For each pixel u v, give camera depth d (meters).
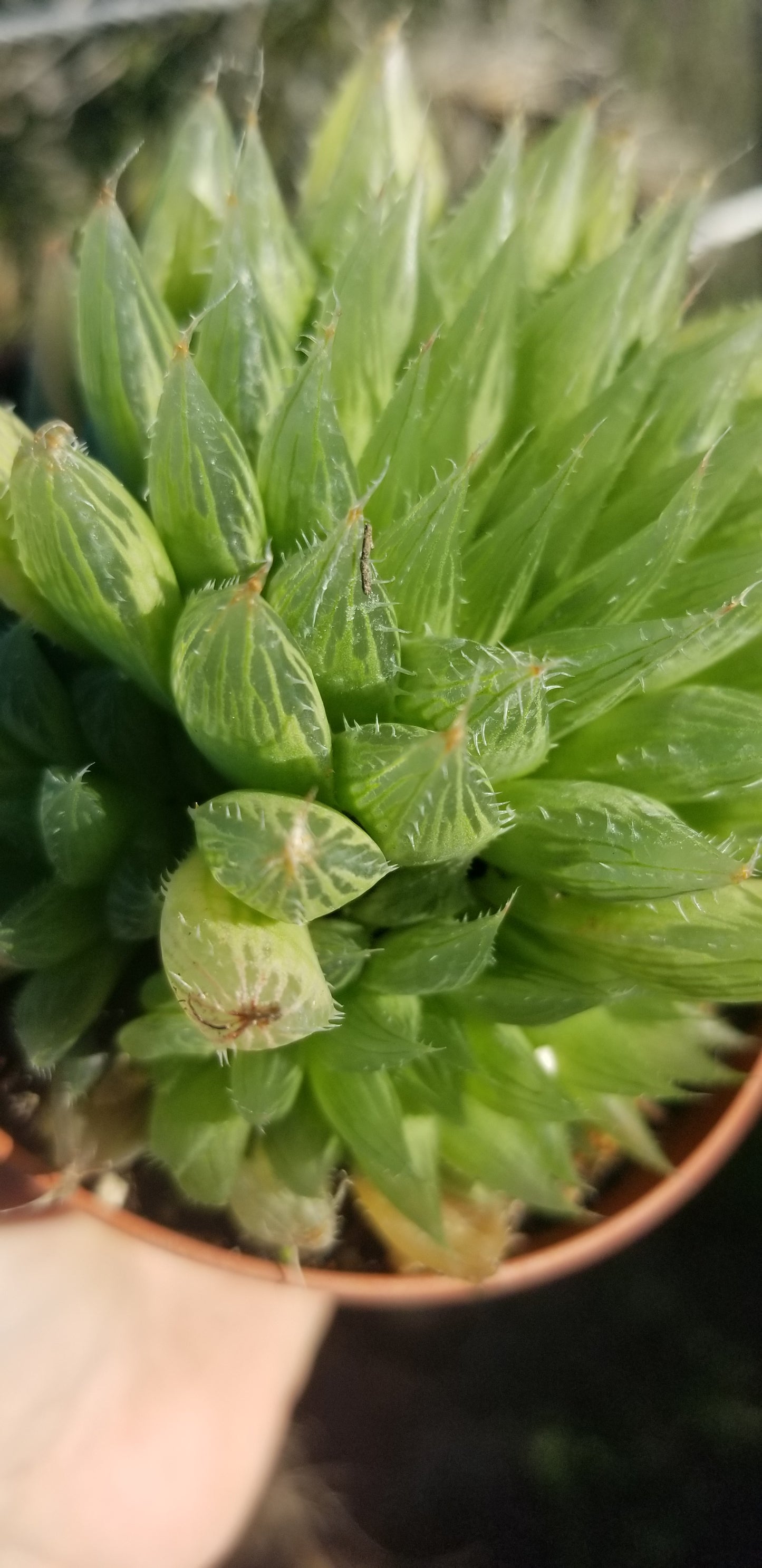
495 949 0.12
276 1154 0.11
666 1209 0.14
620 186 0.14
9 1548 0.17
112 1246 0.16
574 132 0.13
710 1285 0.22
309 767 0.09
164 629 0.10
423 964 0.10
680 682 0.12
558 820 0.10
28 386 0.15
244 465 0.10
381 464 0.10
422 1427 0.23
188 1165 0.11
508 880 0.11
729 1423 0.22
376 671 0.09
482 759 0.10
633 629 0.10
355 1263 0.13
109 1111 0.12
